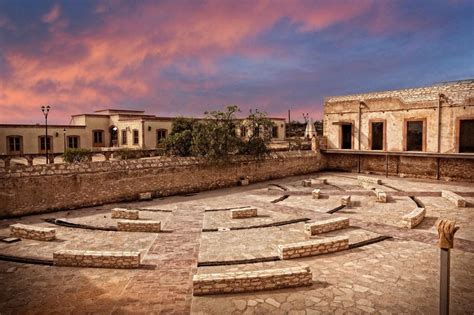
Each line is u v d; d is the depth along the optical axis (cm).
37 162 3092
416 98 2539
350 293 740
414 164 2600
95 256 892
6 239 1125
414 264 903
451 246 525
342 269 872
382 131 2741
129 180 1830
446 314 533
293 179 2625
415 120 2547
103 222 1365
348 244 1029
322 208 1584
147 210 1584
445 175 2447
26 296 739
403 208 1563
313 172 3002
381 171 2803
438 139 2428
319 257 959
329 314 657
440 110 2412
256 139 2527
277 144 3797
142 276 839
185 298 725
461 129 2333
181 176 2053
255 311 668
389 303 697
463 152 2328
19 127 3294
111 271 870
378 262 918
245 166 2416
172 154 2545
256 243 1088
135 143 3681
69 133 3681
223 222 1353
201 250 1024
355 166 2967
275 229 1252
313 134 4025
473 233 1159
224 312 665
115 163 1783
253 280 745
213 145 2225
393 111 2666
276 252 1002
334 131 3066
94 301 716
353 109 2917
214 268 890
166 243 1094
